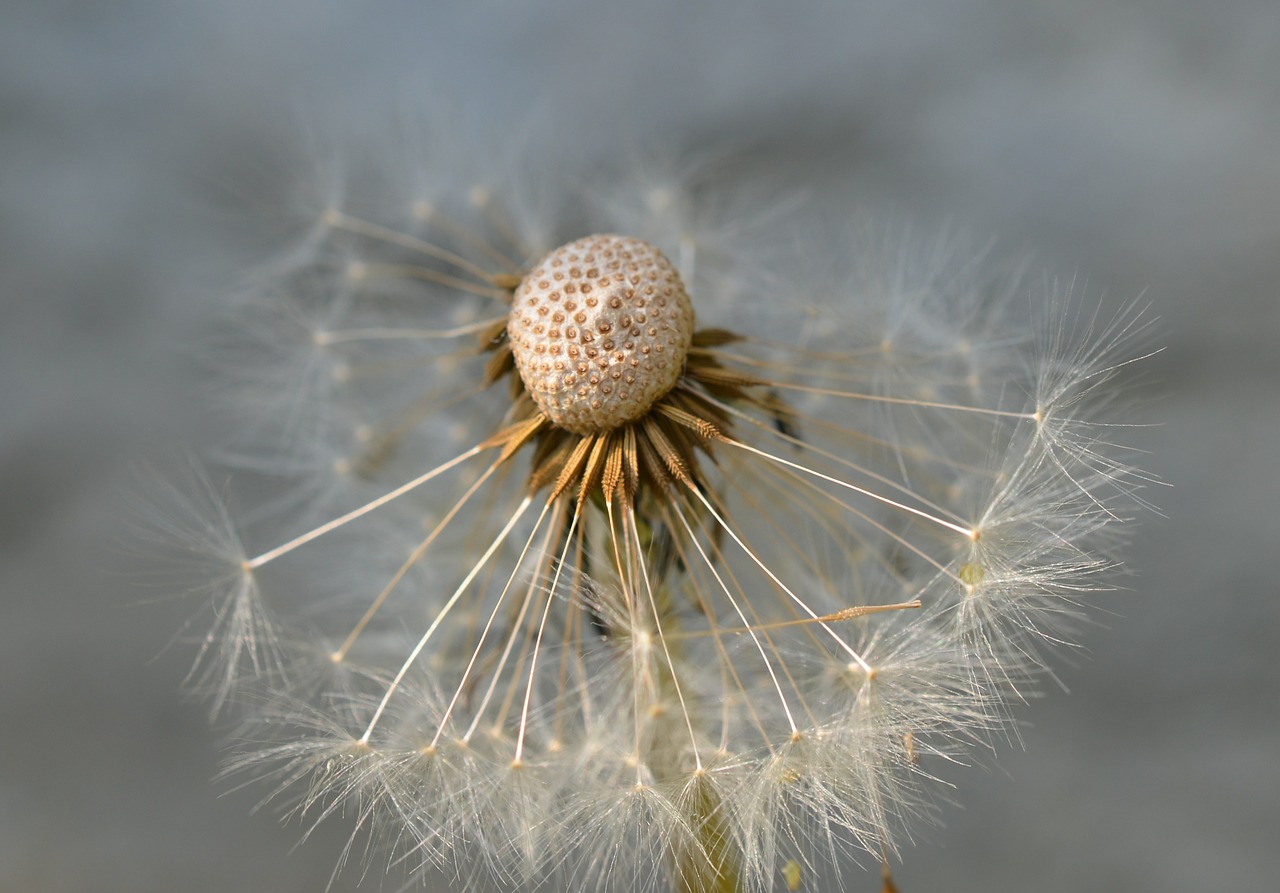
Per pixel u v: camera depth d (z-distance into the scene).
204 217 0.21
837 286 0.17
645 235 0.18
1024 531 0.16
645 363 0.15
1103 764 0.19
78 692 0.20
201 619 0.20
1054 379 0.16
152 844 0.19
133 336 0.21
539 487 0.16
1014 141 0.21
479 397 0.18
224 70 0.22
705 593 0.16
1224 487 0.20
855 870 0.19
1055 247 0.20
